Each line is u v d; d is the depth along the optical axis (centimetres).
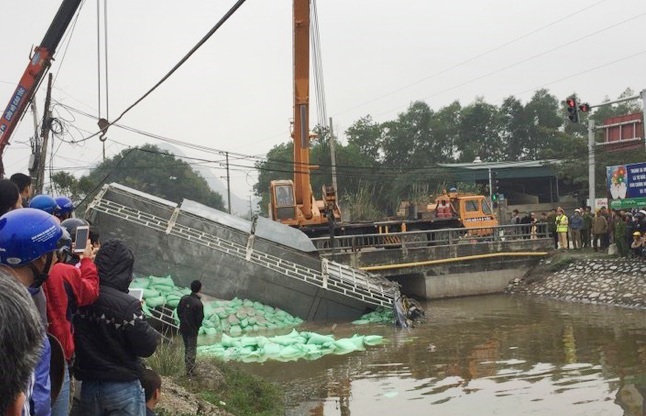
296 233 2172
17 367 186
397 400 1084
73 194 2894
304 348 1568
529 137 7144
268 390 1102
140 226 2056
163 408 762
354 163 6109
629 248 2397
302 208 2703
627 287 2166
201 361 1099
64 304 407
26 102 1709
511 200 5706
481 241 2909
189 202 2203
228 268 2070
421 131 7050
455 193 3200
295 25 2478
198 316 1048
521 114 7119
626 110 7019
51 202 567
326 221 2775
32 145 2050
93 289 439
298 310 2088
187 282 2056
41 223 327
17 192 453
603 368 1241
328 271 2072
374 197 6150
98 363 459
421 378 1243
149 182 7888
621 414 938
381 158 7000
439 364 1365
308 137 2597
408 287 2803
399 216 3588
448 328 1852
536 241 2831
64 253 450
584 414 947
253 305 2034
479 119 7119
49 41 1678
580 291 2311
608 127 3341
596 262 2472
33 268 330
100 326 461
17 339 186
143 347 472
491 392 1105
